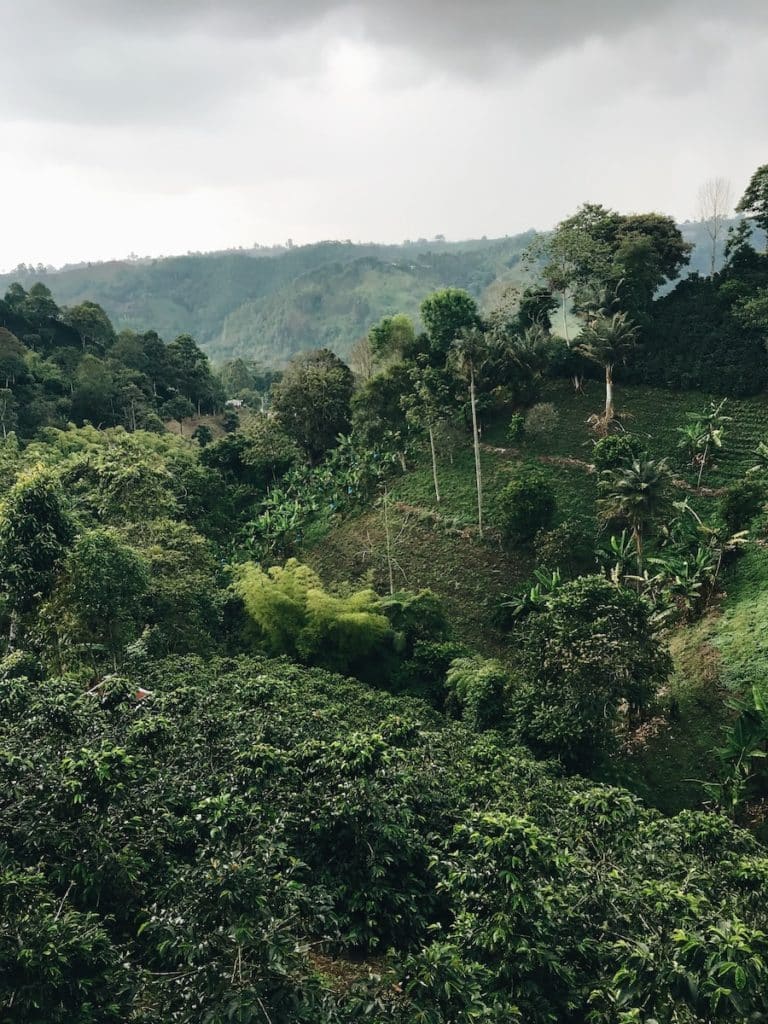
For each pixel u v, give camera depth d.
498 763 17.38
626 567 35.91
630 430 47.66
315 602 32.38
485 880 8.92
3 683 15.23
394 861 11.18
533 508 39.72
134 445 41.66
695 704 26.73
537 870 9.01
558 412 51.41
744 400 47.47
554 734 22.52
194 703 16.52
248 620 34.88
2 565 23.88
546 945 8.30
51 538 24.09
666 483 34.69
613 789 13.60
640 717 27.16
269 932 7.32
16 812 9.39
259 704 17.83
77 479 39.09
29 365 79.19
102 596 23.19
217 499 53.25
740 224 56.62
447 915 11.53
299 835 11.62
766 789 22.08
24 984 6.96
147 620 28.80
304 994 7.12
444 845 11.46
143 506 33.50
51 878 8.97
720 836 12.39
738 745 21.94
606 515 37.59
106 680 17.45
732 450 43.66
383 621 33.00
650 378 51.56
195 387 102.75
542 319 57.91
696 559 32.31
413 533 45.44
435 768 14.69
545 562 37.69
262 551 48.19
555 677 23.77
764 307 47.72
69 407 75.69
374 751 12.37
